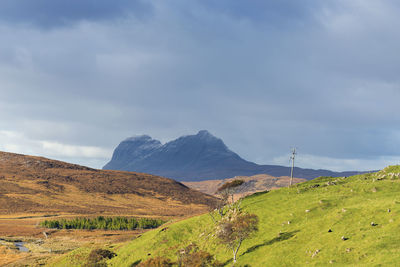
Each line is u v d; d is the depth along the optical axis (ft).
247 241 229.66
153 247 287.07
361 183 270.26
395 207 191.62
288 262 180.14
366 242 165.68
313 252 177.58
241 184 322.96
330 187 283.79
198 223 307.99
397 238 159.74
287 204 265.95
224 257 223.71
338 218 204.64
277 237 215.92
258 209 273.33
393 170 296.30
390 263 139.44
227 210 305.73
